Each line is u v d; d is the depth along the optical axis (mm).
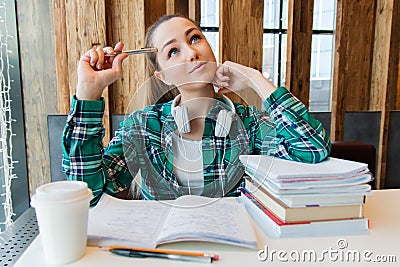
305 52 2217
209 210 715
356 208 661
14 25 1949
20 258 551
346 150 1341
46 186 552
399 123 2393
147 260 542
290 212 633
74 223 528
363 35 2301
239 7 2080
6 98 1995
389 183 2434
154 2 2035
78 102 797
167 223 656
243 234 616
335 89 2234
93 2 1892
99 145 848
